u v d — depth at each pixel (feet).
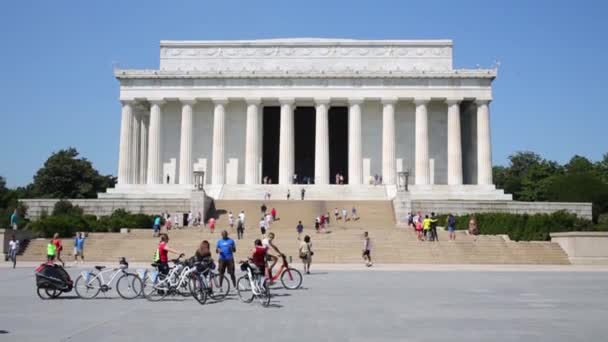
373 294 84.84
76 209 226.79
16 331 55.16
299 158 337.52
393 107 278.46
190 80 280.51
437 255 154.71
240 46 294.66
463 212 231.09
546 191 341.41
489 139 276.62
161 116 286.25
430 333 54.70
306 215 221.25
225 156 290.56
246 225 210.38
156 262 80.53
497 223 186.09
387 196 258.16
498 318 63.46
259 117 282.15
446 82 278.05
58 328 56.75
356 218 218.59
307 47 294.05
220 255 81.92
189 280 78.28
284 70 278.05
